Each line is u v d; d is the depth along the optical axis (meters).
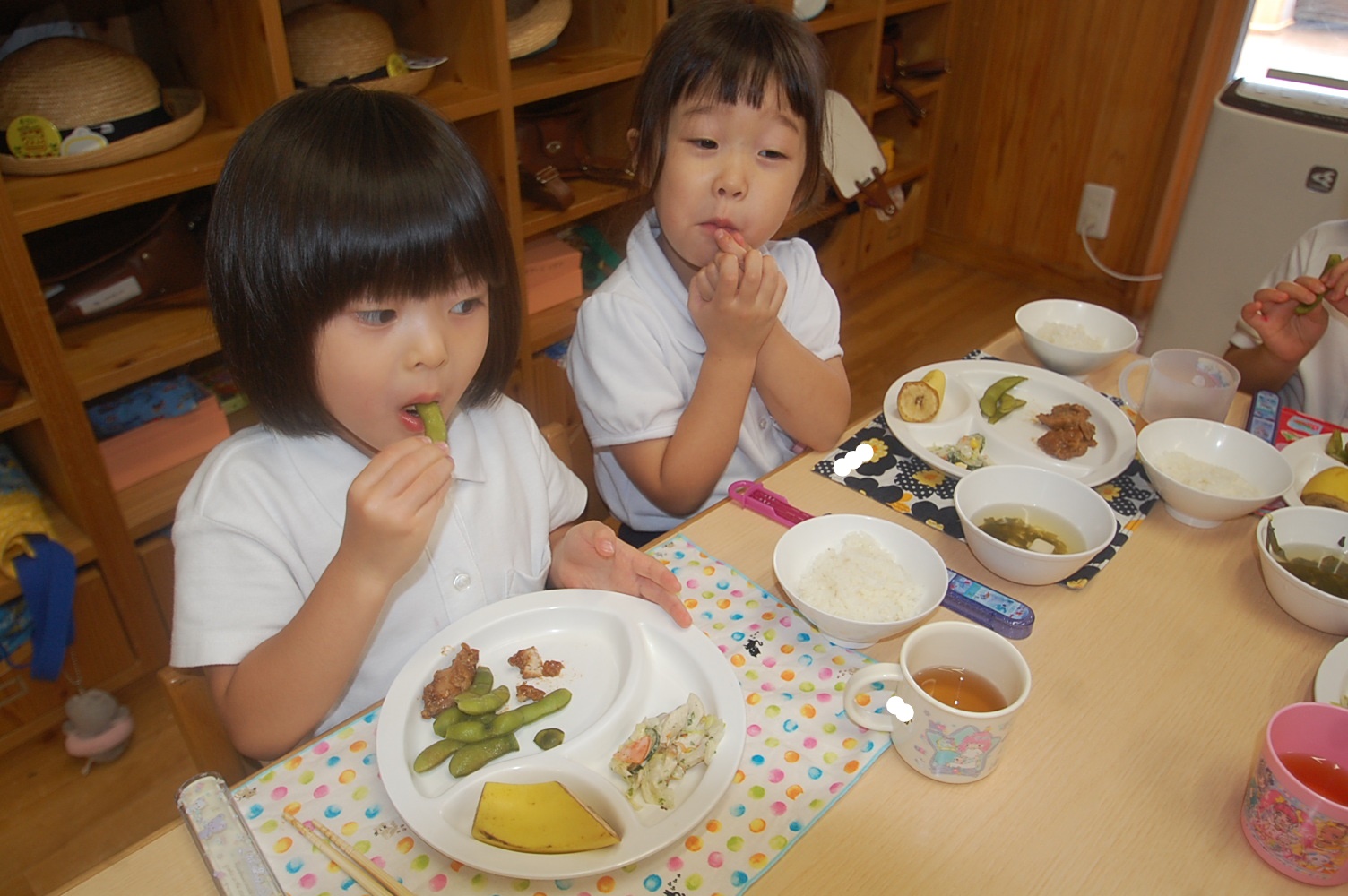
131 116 1.44
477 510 0.92
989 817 0.64
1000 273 3.36
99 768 1.57
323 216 0.66
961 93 3.17
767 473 1.15
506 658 0.77
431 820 0.60
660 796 0.64
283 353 0.72
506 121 1.86
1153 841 0.63
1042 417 1.12
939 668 0.71
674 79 1.02
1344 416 1.39
